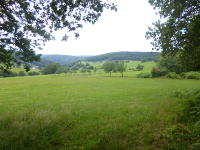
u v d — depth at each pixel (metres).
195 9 7.83
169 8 8.28
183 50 9.70
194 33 8.27
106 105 12.92
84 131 6.70
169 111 9.02
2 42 6.09
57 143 5.60
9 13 5.97
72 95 19.77
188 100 8.16
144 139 5.48
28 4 5.97
